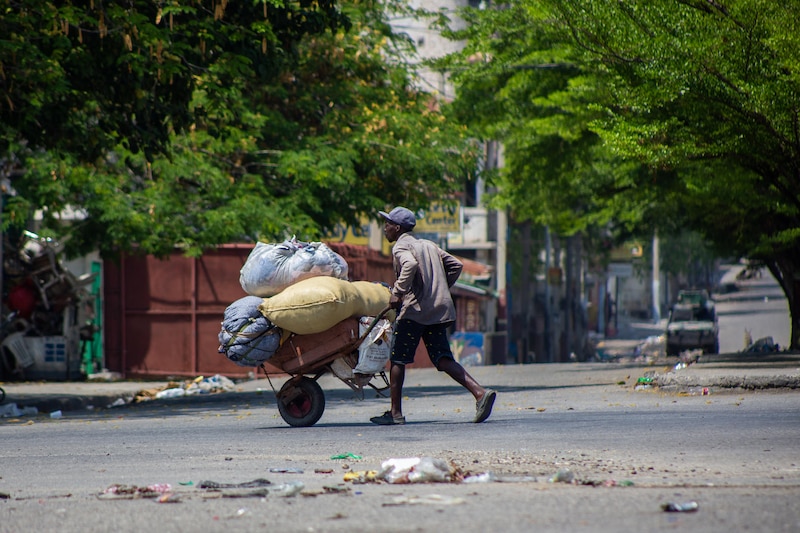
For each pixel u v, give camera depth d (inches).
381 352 1018.1
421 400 1419.8
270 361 1022.4
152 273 2596.0
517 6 2074.3
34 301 2362.2
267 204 2182.6
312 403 1018.1
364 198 2231.8
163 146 1621.6
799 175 1689.2
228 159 2308.1
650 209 3489.2
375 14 2524.6
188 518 479.8
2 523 489.1
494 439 820.0
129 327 2608.3
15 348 2325.3
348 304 994.7
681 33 1534.2
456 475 593.9
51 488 629.3
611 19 1566.2
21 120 1456.7
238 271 2554.1
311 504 506.9
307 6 1676.9
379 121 2311.8
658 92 1546.5
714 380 1318.9
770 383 1298.0
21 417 1434.5
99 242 2440.9
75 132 1612.9
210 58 1582.2
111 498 559.5
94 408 1642.5
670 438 796.6
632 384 1556.3
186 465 726.5
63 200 2285.9
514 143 2610.7
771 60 1507.1
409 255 954.7
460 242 4564.5
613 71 1633.9
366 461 713.6
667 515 442.9
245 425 1088.8
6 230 2338.8
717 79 1519.4
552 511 461.1
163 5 1507.1
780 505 465.4
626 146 1611.7
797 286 2972.4
